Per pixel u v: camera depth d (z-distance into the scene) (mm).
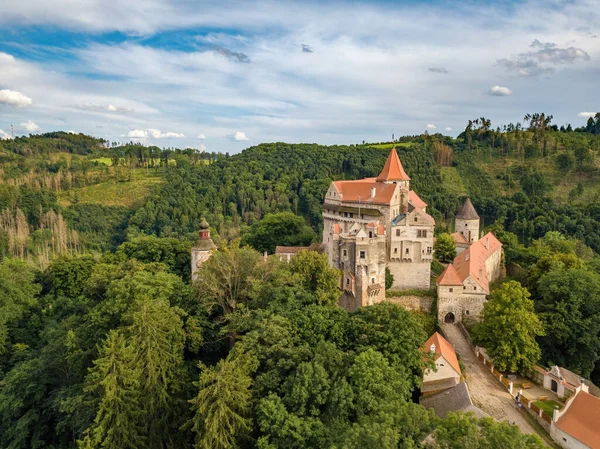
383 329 62062
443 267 119375
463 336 84000
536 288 99875
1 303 88875
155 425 51688
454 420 40594
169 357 56031
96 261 114188
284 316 64250
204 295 71875
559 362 79438
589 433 52469
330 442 42594
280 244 129000
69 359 62812
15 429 62781
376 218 98062
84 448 45781
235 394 46906
